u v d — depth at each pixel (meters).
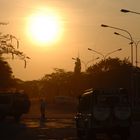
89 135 31.52
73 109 94.38
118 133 31.50
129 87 88.38
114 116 31.23
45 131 40.47
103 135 36.25
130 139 32.91
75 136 35.53
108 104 31.41
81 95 34.75
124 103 31.55
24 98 57.47
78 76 125.75
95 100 31.55
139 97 91.12
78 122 34.28
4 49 61.56
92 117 31.27
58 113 77.50
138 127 45.91
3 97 57.06
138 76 88.44
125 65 111.50
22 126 47.28
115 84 103.69
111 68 114.88
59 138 33.81
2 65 73.06
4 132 39.56
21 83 146.12
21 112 57.12
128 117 31.30
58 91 157.62
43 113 61.25
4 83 75.69
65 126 46.88
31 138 33.69
